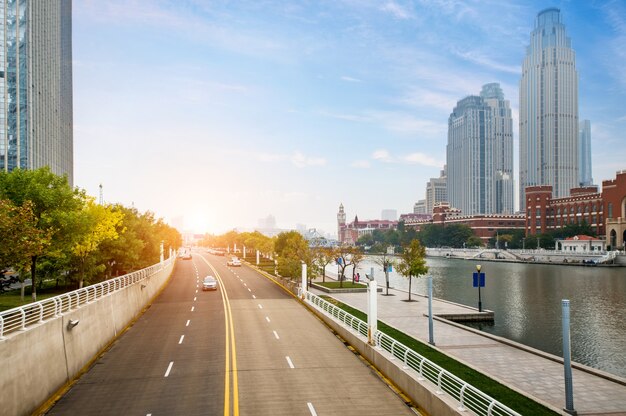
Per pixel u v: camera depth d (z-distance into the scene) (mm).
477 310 49312
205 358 27844
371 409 19984
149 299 51469
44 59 125750
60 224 37156
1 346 17953
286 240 101875
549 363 28156
